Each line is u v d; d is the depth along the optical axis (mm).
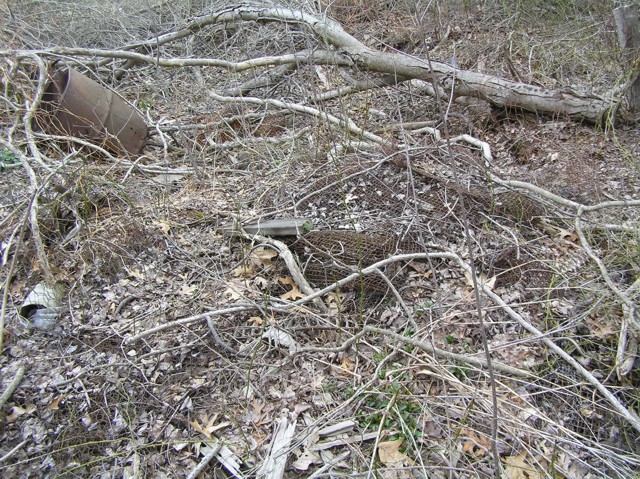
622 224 4012
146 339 3275
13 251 3840
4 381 3049
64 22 7723
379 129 5488
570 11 7418
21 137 5125
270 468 2648
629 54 5543
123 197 4281
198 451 2764
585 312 3293
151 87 6648
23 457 2760
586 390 3057
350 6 7980
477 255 3746
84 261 3717
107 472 2686
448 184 4207
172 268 3793
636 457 2744
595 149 4980
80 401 2973
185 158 5215
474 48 6727
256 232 3926
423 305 3475
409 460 2686
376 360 3174
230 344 3275
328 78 6312
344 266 3580
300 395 3033
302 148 5141
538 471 2645
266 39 7426
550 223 4113
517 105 5355
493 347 3074
